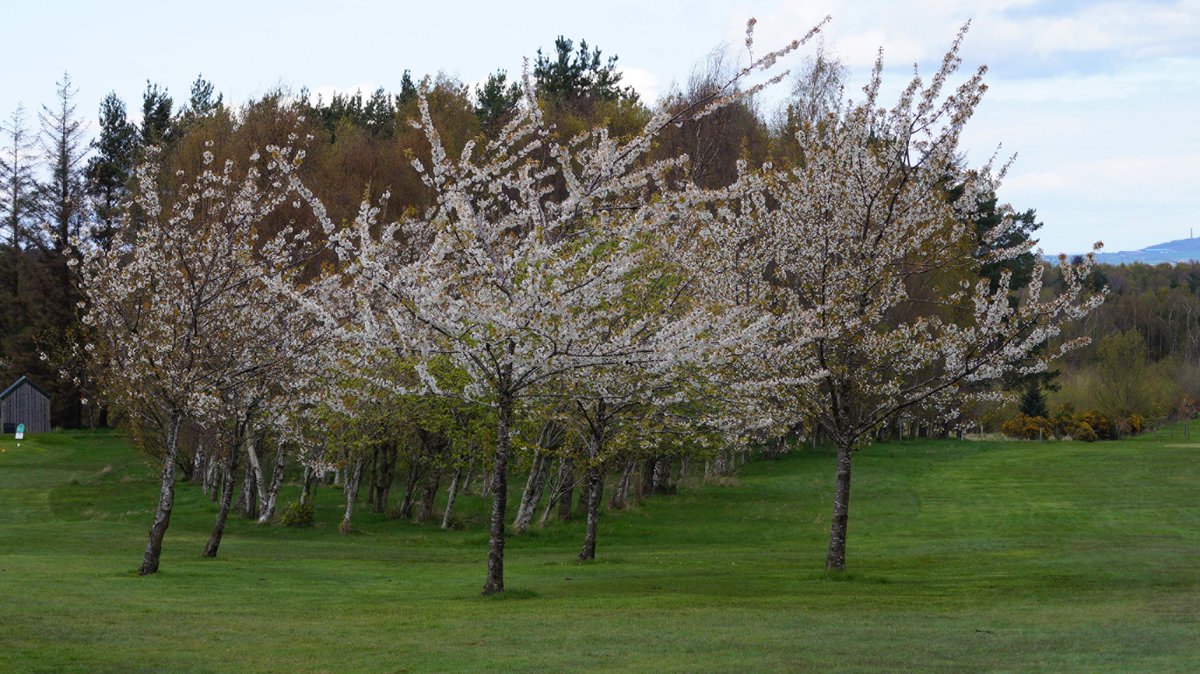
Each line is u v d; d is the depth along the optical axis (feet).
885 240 73.36
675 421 80.84
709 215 77.87
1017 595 62.28
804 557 92.94
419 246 90.33
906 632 46.55
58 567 75.92
